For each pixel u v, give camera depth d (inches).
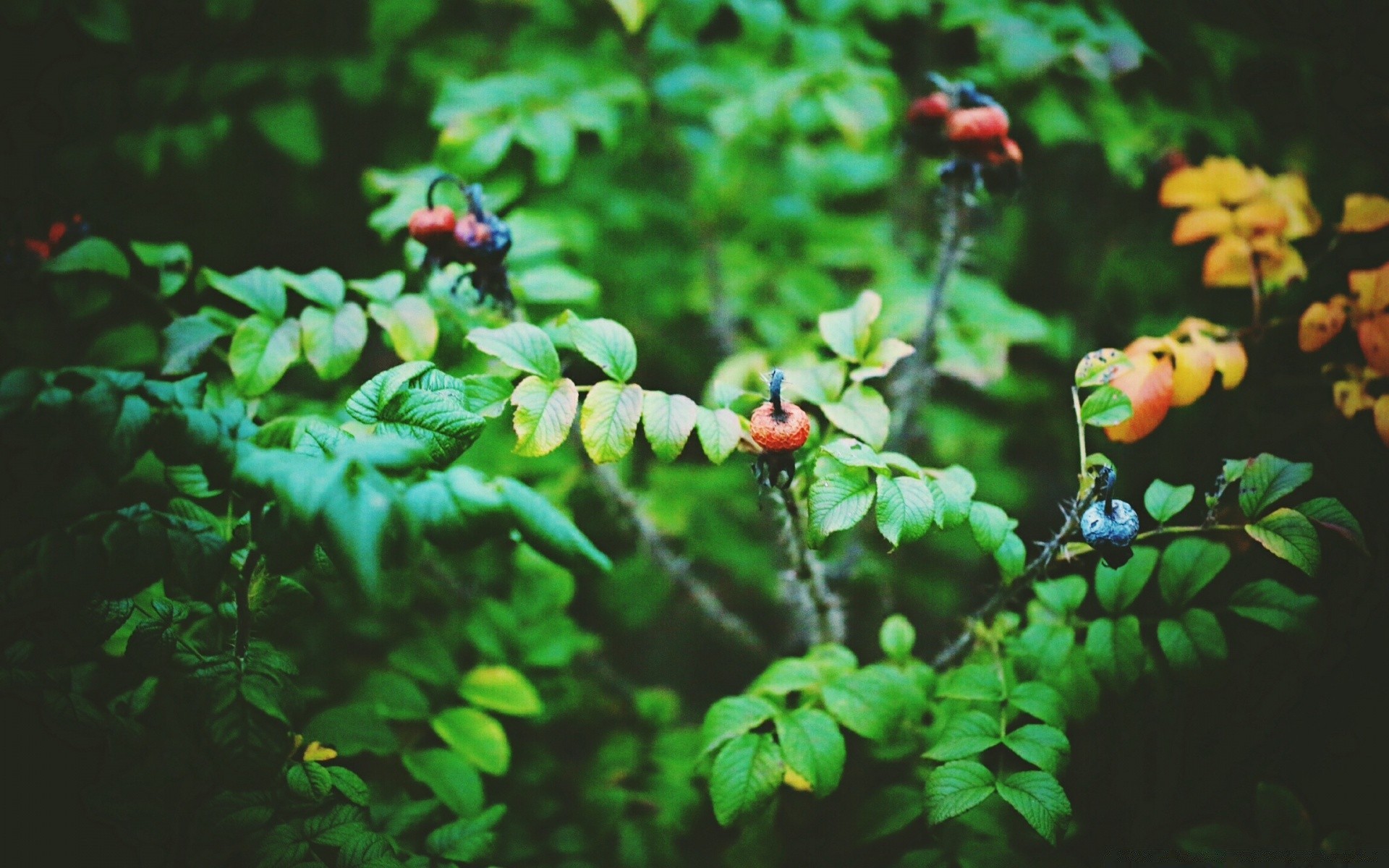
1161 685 35.4
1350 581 37.4
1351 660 37.9
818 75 40.3
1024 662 34.9
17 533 32.8
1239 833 35.9
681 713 48.7
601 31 46.9
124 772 31.5
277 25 45.1
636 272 50.3
